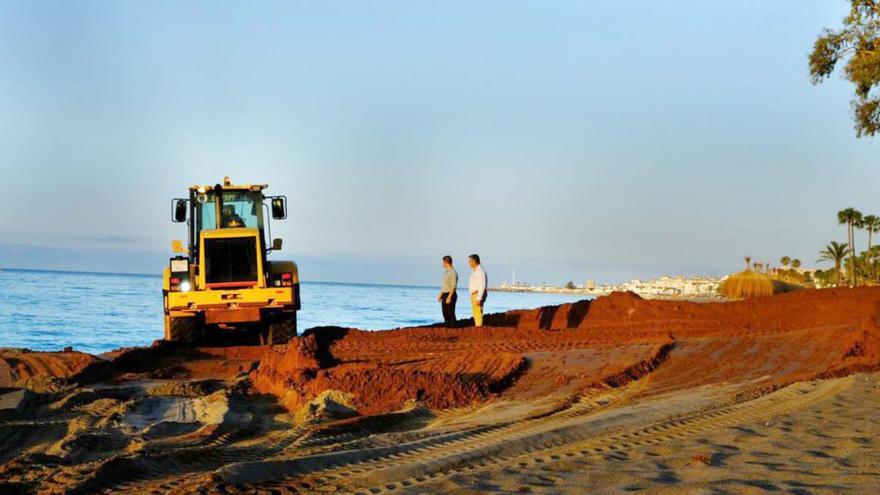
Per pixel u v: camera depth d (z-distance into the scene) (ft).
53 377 49.70
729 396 35.06
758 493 18.61
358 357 54.90
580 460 23.16
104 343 103.09
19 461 27.61
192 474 25.53
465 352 53.31
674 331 62.34
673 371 44.11
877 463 21.44
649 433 27.07
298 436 33.17
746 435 25.75
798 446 23.89
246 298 65.46
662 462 22.47
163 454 27.89
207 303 65.31
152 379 54.95
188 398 45.39
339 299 302.45
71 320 137.08
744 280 131.95
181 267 67.26
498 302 364.17
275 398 45.60
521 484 20.51
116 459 26.05
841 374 38.93
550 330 62.95
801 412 29.55
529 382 43.68
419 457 25.22
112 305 186.50
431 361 51.01
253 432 35.24
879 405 30.58
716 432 26.48
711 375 42.39
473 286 64.18
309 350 50.72
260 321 69.26
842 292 67.31
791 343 49.34
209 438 32.81
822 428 26.53
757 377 41.04
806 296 67.97
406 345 59.26
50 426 36.22
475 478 21.29
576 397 38.32
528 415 34.55
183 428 35.68
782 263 413.59
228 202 69.21
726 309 69.10
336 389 42.01
